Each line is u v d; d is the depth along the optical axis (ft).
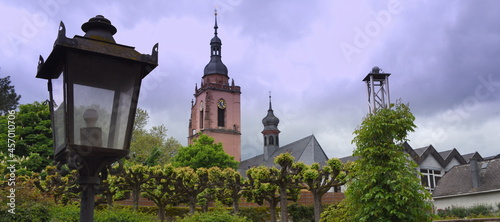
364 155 38.55
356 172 39.24
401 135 38.34
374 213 36.27
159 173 82.12
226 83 353.92
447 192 127.75
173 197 87.92
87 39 12.89
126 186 81.56
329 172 87.40
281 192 86.12
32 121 106.42
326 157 233.55
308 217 115.55
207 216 61.57
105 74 12.88
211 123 338.13
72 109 12.19
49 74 14.17
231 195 97.04
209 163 181.47
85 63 12.61
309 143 240.94
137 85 13.35
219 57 361.10
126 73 13.20
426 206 36.73
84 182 12.57
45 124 106.73
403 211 36.06
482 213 99.19
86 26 13.70
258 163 301.22
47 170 69.10
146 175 81.05
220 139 336.29
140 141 178.09
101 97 12.73
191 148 183.83
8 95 160.04
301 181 89.10
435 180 155.22
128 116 13.08
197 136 346.33
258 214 116.78
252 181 93.66
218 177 92.84
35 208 38.27
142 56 13.42
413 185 36.11
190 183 88.17
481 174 122.42
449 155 161.07
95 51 12.59
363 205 37.81
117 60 13.08
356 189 38.29
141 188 84.94
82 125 12.31
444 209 117.70
